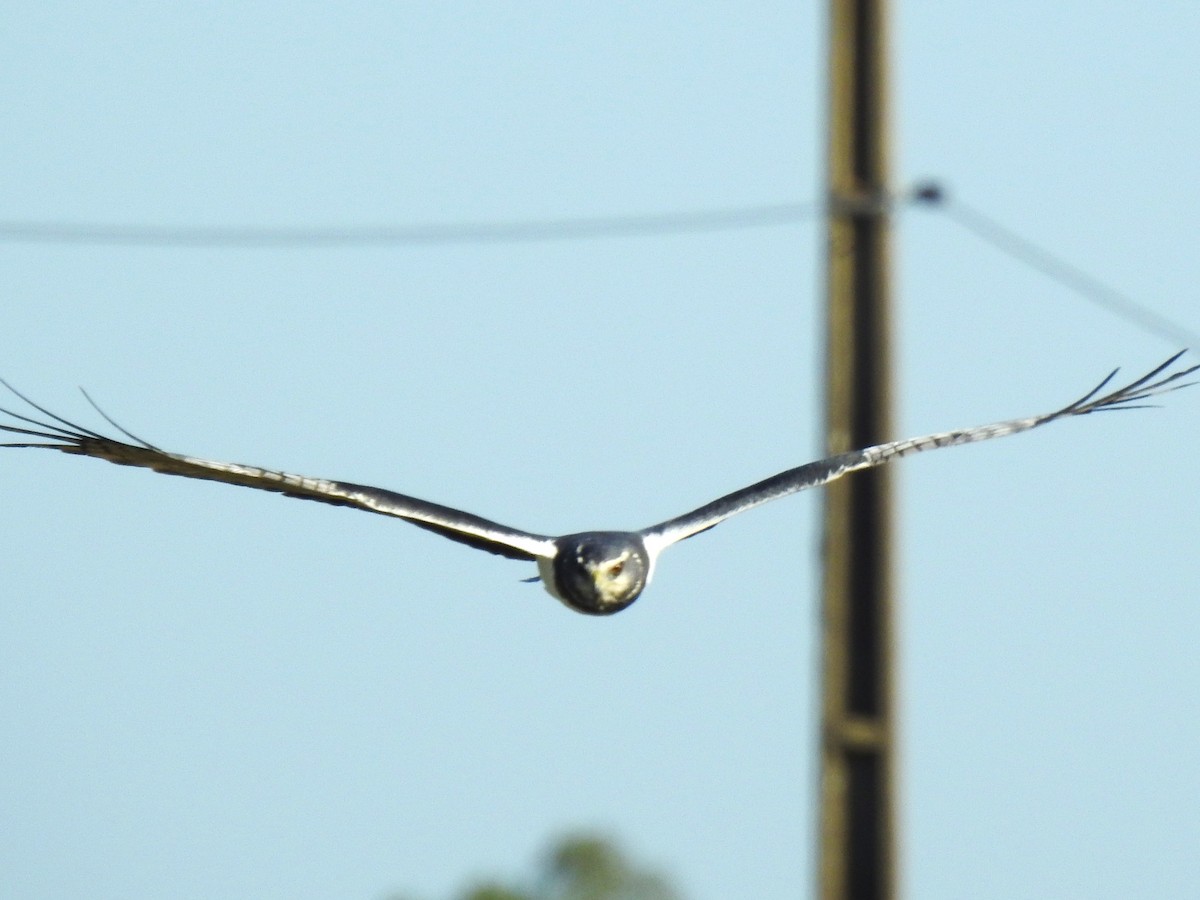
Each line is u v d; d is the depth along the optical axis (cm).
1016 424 1669
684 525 1664
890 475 1959
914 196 1995
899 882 1945
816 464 1667
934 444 1667
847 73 2012
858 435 1977
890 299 1984
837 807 1952
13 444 1509
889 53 2009
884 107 2005
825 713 1958
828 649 1959
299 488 1544
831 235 1991
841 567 1964
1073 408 1675
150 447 1502
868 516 1966
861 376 1980
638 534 1661
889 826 1944
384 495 1579
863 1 2017
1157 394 1672
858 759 1959
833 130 2008
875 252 1988
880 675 1953
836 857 1948
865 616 1962
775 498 1652
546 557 1641
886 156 2002
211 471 1524
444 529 1608
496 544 1631
